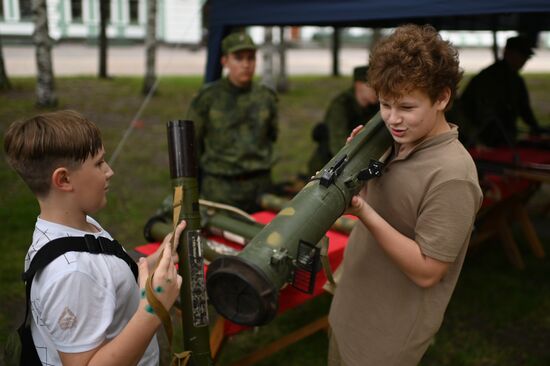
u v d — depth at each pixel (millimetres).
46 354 1170
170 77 14664
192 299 1337
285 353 2902
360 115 3650
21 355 1217
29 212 4512
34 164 1139
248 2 3900
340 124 3646
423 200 1321
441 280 1458
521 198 4211
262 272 1096
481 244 4352
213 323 2385
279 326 3197
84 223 1233
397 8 2889
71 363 1074
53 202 1177
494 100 4441
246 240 2318
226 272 1121
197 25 24812
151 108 9789
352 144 1364
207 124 3334
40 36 8383
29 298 1112
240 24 4016
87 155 1169
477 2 2535
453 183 1259
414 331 1471
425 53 1159
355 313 1597
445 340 3074
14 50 19984
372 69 1244
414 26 1263
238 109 3326
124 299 1205
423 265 1309
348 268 1649
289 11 3568
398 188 1370
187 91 12023
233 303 1169
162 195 5531
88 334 1081
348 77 16266
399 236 1323
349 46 30438
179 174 1373
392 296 1501
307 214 1214
